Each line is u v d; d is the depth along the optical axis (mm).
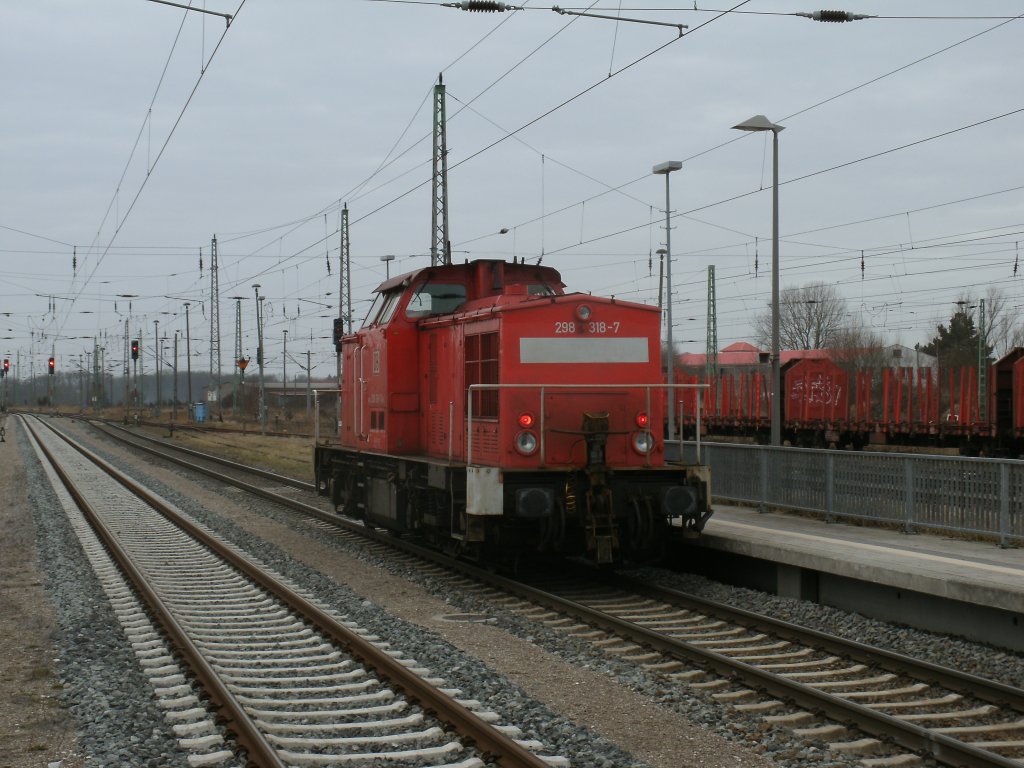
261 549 16688
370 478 17469
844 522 15477
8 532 18953
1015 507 12453
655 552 13586
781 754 6863
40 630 10484
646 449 13500
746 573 13852
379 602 12320
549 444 13203
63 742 7023
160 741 6961
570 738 7059
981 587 9820
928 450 34406
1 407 132875
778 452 17016
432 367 15586
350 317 45125
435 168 28609
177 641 9828
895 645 10125
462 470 13273
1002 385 29594
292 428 69875
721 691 8477
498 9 15938
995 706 7992
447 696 7629
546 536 12953
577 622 11156
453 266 15945
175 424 75625
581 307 13422
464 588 13195
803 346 74312
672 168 25547
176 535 18562
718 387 43656
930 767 6785
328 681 8664
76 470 34719
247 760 6633
